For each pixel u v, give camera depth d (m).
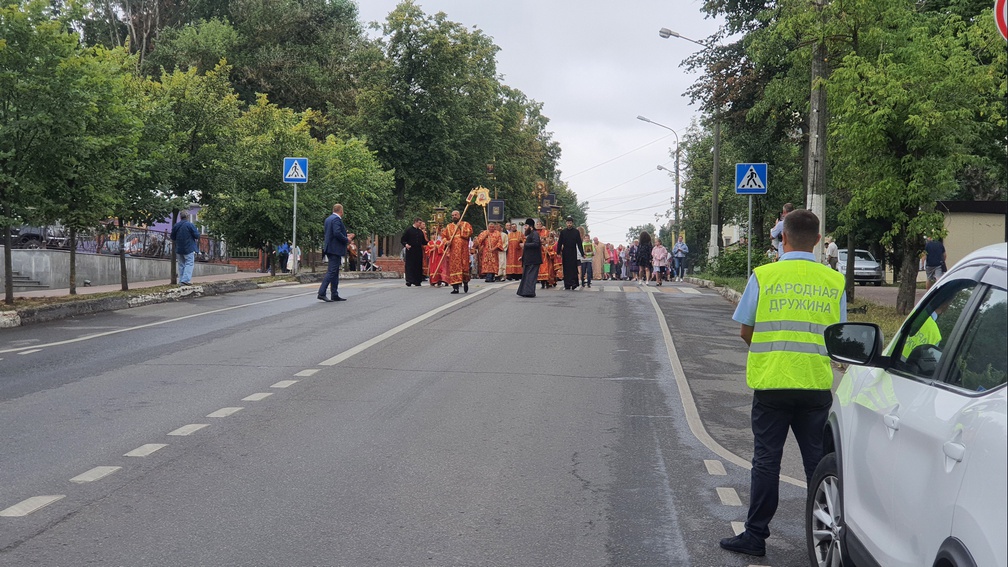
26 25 17.98
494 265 32.28
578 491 6.89
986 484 3.00
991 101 18.39
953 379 3.73
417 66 52.84
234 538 5.69
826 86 18.55
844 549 4.79
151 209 23.02
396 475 7.18
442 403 9.99
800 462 8.16
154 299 21.81
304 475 7.13
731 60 37.31
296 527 5.92
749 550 5.62
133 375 11.52
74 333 15.67
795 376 5.57
